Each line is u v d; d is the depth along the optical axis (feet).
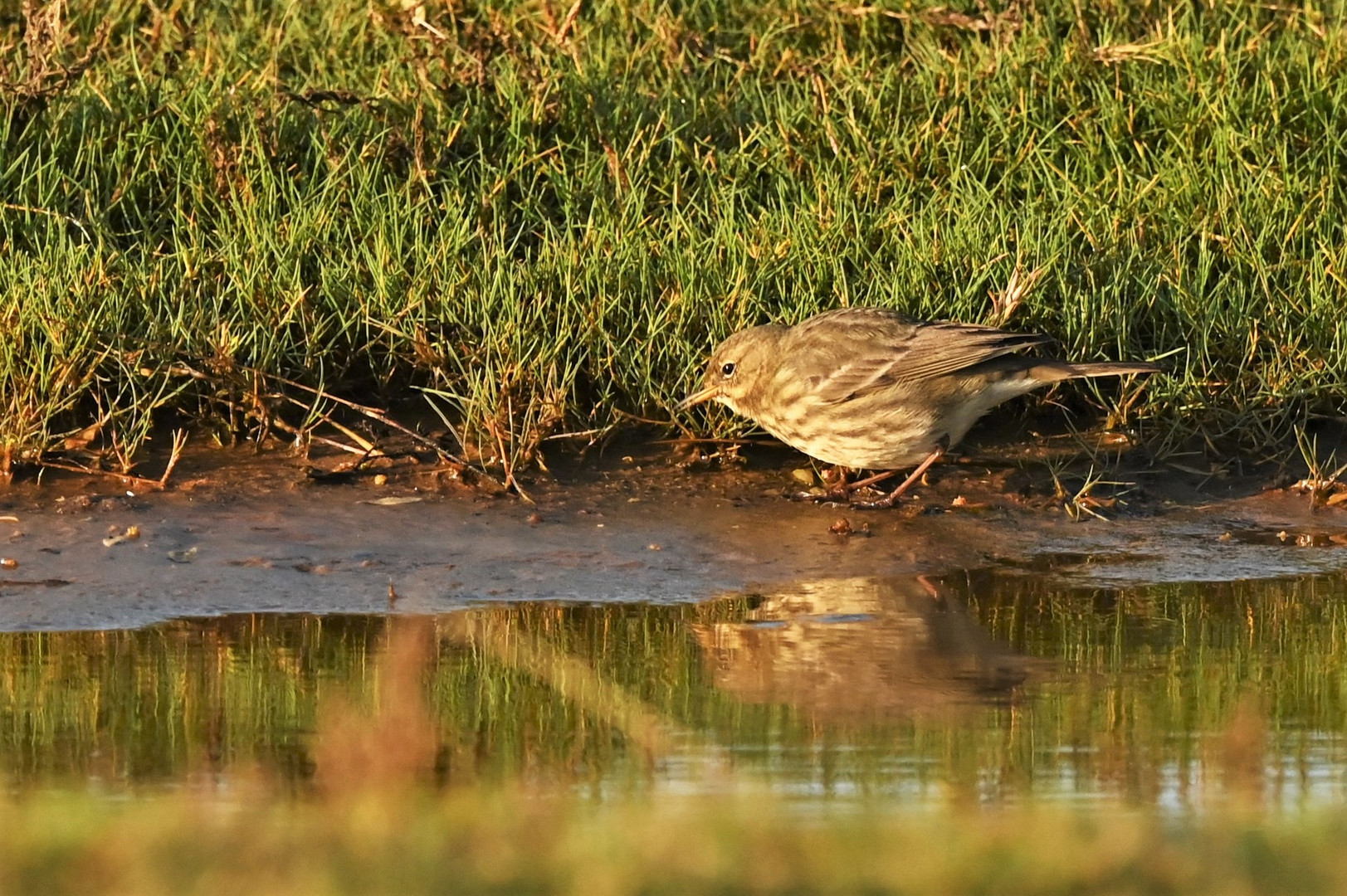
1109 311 46.24
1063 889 21.33
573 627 36.22
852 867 22.08
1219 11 57.57
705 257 46.11
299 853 22.61
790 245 46.57
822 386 42.16
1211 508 43.47
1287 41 55.88
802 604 37.83
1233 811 25.36
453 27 55.31
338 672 33.06
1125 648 35.22
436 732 29.35
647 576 39.14
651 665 33.99
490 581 38.52
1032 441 45.85
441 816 24.36
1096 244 47.14
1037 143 51.31
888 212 48.03
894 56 57.21
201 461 42.98
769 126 51.16
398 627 35.86
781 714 31.09
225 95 50.80
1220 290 46.42
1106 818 24.85
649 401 44.91
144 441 43.34
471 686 32.60
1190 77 53.16
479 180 49.44
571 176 49.90
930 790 26.78
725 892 21.18
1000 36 56.18
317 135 50.08
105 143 49.47
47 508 40.55
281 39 55.88
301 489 42.06
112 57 54.95
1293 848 23.04
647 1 57.62
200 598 37.06
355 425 44.78
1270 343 46.47
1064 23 57.26
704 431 45.03
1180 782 27.30
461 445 43.42
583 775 27.66
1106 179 49.55
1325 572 40.11
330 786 26.23
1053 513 42.96
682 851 22.63
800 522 42.14
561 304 44.75
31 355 42.80
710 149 49.93
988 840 23.24
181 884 21.52
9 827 23.65
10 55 53.52
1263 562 40.65
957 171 48.96
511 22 55.72
